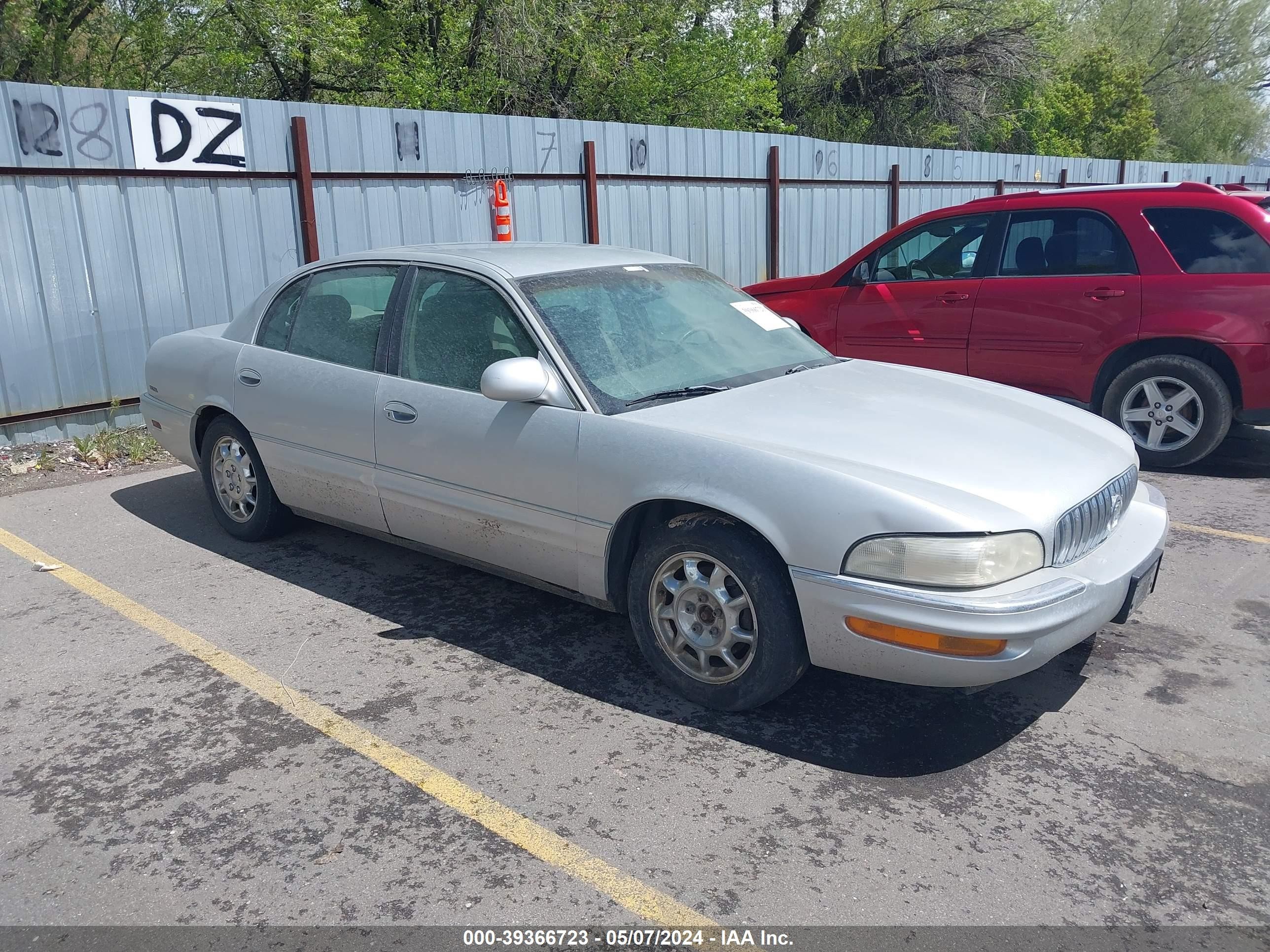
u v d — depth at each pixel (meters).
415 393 4.23
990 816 2.96
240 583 4.82
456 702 3.65
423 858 2.78
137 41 16.83
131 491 6.40
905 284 7.64
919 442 3.50
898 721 3.52
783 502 3.21
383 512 4.48
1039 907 2.58
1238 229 6.38
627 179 11.12
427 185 9.26
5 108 6.62
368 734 3.42
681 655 3.61
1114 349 6.73
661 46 19.92
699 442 3.45
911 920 2.53
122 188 7.31
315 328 4.80
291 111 8.17
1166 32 39.97
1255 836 2.86
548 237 10.39
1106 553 3.48
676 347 4.20
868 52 25.05
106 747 3.35
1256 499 6.10
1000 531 3.05
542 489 3.80
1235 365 6.37
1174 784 3.12
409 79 16.67
